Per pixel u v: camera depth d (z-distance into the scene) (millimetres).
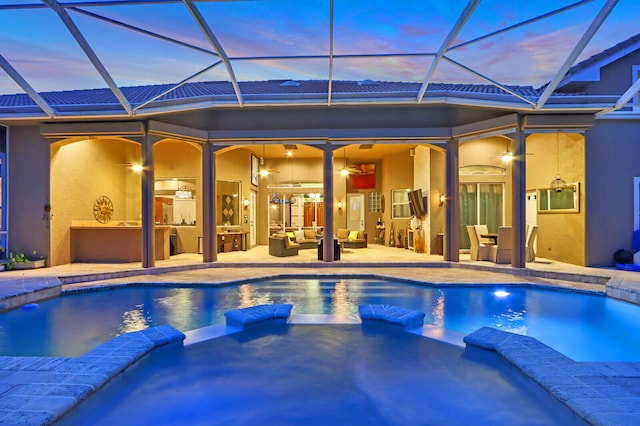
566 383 3006
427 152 11977
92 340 4805
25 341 4762
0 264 8438
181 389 3322
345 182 15734
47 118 8734
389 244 14742
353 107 9602
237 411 2982
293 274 8586
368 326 4980
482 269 9016
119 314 5922
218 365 3814
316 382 3475
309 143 9773
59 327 5297
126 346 3865
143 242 8930
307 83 11797
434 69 7355
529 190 10867
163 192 12977
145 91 11156
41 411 2594
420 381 3479
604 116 8703
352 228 16109
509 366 3619
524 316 5816
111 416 2885
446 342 4395
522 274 8453
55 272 8227
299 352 4148
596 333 5082
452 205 9633
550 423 2779
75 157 10172
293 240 13258
